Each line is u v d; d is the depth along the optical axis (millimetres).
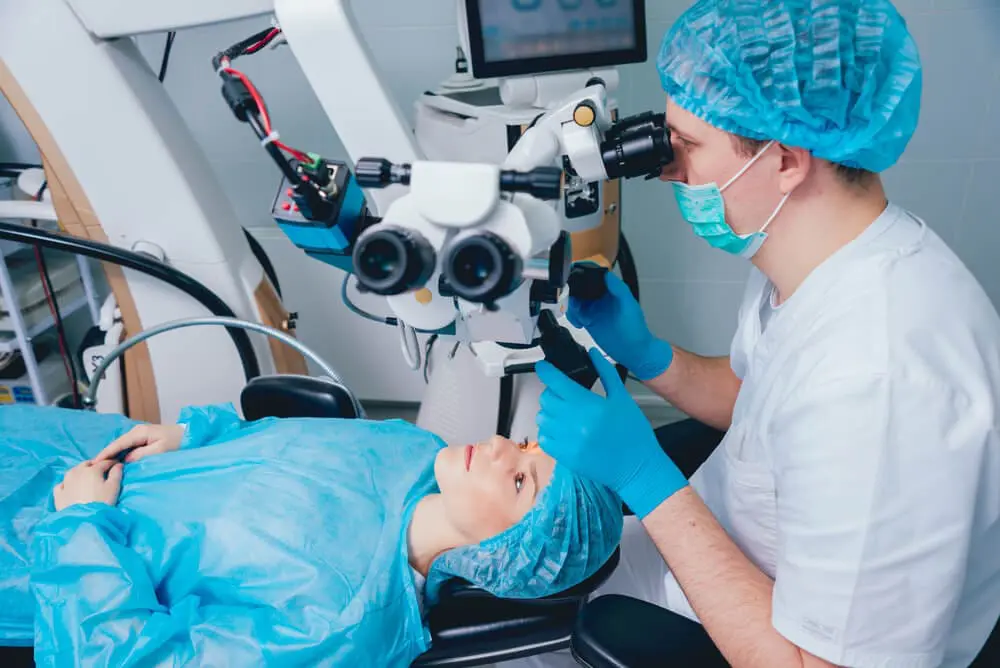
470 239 740
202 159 1839
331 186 874
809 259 982
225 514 1259
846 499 826
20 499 1364
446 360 1935
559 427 1007
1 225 1618
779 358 1007
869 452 819
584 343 1624
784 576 881
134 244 1788
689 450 1426
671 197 2303
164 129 1695
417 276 772
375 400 2602
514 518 1185
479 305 848
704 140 953
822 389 860
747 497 1070
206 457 1381
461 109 1646
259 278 1963
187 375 1947
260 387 1608
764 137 912
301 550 1199
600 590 1349
